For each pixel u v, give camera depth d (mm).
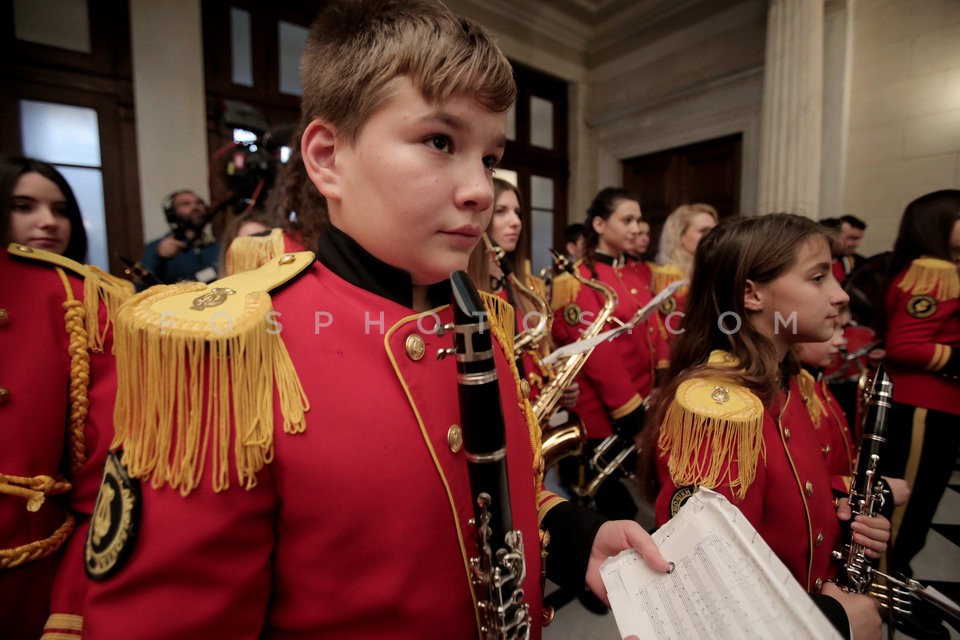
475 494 367
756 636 406
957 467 2410
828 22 3371
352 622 363
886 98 3242
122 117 2604
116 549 324
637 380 1843
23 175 865
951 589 1504
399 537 362
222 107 2740
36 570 643
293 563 361
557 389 1004
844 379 1817
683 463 729
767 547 472
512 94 388
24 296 643
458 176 373
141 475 330
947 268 1372
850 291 2203
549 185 5035
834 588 760
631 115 4723
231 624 335
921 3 3080
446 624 389
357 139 379
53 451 640
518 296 1519
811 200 3311
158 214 2645
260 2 3004
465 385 354
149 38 2566
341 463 349
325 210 583
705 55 4184
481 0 4098
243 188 1698
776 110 3428
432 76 344
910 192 3172
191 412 327
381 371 392
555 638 1333
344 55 381
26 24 2381
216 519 327
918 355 1390
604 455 1662
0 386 605
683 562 495
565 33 4688
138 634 312
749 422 695
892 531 1479
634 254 2436
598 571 542
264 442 330
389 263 414
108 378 694
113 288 733
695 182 4410
